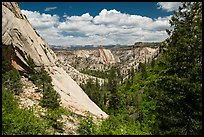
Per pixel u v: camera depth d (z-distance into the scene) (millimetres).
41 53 33219
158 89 16141
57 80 33781
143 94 54531
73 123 20422
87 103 33562
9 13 29109
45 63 33094
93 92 71125
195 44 14828
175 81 14906
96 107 35000
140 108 49219
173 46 15859
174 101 14977
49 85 25297
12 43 27906
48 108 20812
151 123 18109
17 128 15281
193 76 14836
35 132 15711
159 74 16547
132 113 52281
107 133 17469
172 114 15367
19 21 30297
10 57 27734
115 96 59375
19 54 28578
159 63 16453
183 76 15195
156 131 16109
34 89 27000
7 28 28047
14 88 23000
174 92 15195
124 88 75000
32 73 29203
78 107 28234
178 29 15445
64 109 23312
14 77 23266
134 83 74438
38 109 20000
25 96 23484
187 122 15117
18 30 29219
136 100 54969
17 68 28297
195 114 14664
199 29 14961
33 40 32469
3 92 18672
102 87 106125
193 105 14906
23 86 26203
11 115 15836
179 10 15648
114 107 58188
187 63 14961
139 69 109750
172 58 15367
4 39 27484
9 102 17734
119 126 19078
